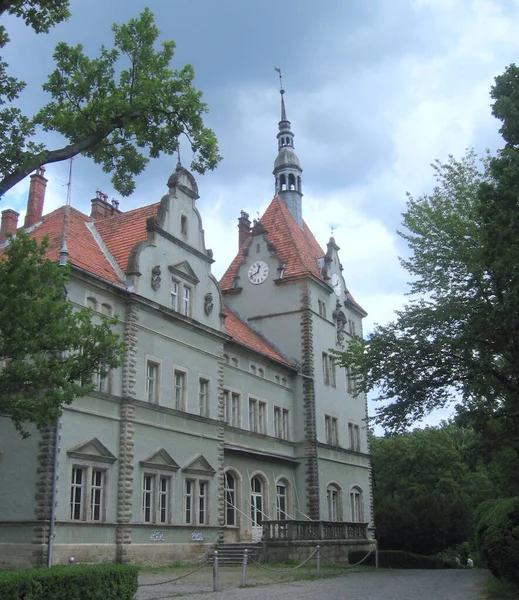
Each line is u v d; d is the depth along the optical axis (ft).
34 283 56.34
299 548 116.47
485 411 98.12
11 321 54.44
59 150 58.80
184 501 111.65
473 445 105.60
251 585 79.51
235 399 139.33
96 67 63.00
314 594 70.23
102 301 101.30
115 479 98.07
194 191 126.82
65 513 88.43
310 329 163.73
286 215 184.96
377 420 110.63
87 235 115.75
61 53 63.16
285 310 166.71
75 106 63.62
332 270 182.19
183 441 113.60
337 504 163.32
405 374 108.47
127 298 105.29
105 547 93.66
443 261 108.47
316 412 160.66
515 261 69.46
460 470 231.09
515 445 102.47
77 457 91.56
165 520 107.04
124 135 65.77
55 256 100.58
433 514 157.69
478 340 94.79
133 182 68.03
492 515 73.20
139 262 108.99
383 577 96.27
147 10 64.08
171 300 116.37
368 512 177.27
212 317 127.34
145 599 63.82
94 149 64.95
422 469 234.58
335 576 97.60
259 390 147.23
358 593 71.56
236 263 182.19
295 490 154.40
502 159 70.23
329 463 162.40
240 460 136.05
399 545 160.86
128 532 97.30
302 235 186.50
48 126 62.18
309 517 152.25
